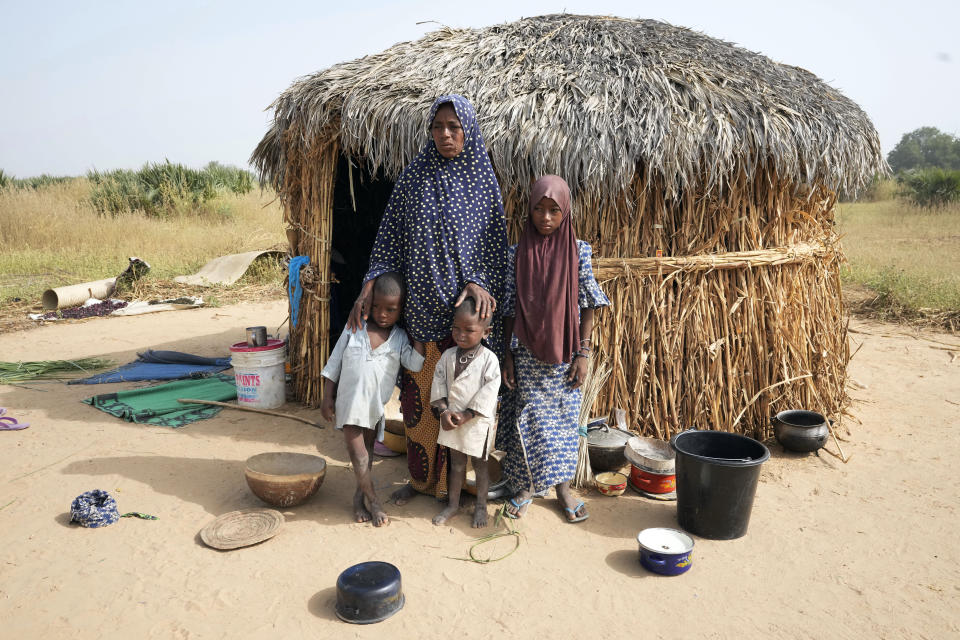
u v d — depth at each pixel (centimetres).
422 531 340
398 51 496
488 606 278
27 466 411
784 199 464
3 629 258
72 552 314
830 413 505
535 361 346
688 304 436
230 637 257
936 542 336
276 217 1819
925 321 866
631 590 291
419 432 364
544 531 343
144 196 1748
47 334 804
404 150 432
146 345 750
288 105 499
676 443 350
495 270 353
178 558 310
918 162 6228
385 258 355
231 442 456
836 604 283
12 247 1351
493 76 438
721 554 323
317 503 371
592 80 427
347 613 267
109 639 254
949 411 544
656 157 392
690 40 495
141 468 410
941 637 262
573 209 421
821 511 369
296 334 534
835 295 533
